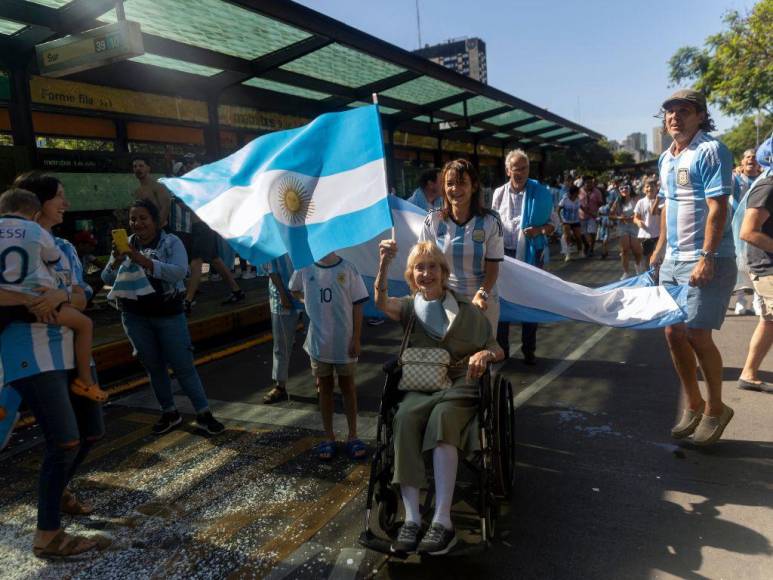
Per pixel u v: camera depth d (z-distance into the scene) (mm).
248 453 4293
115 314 7906
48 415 2963
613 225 20188
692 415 4059
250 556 3037
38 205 3031
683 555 2857
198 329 7410
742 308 7637
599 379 5488
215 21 8109
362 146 3379
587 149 44094
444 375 3117
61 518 3463
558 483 3629
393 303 3375
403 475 2836
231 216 3693
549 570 2805
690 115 3766
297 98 12516
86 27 6766
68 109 8555
